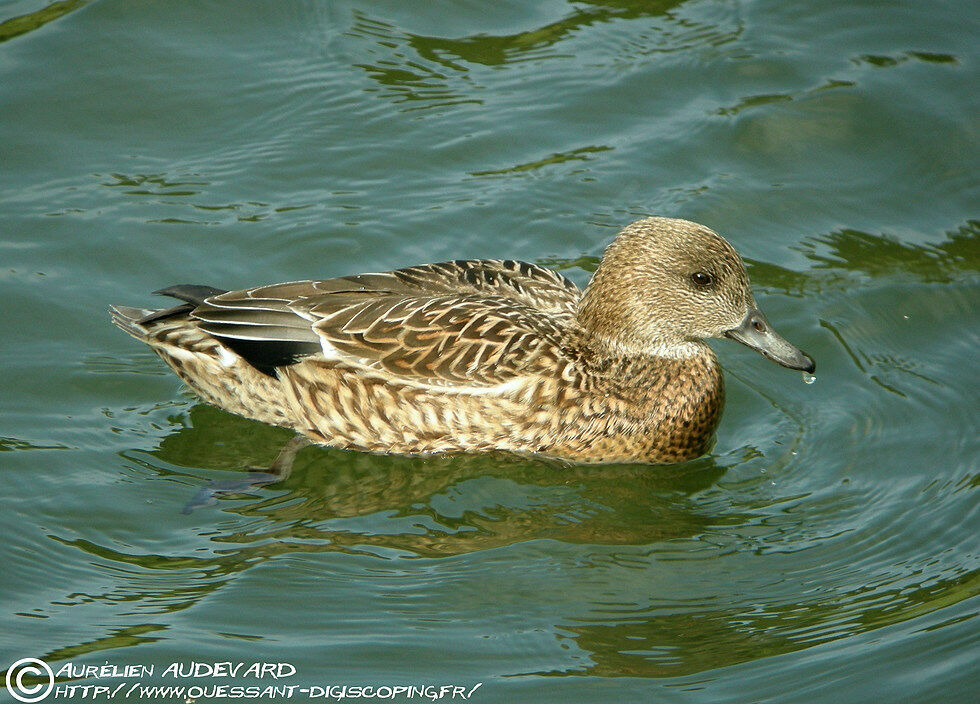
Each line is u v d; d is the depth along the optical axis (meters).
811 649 10.52
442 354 12.86
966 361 14.16
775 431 13.61
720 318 13.03
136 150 16.42
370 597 11.10
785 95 17.48
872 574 11.45
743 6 19.12
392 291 13.31
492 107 17.25
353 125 16.91
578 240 15.45
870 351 14.41
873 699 9.95
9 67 17.36
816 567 11.58
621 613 10.99
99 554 11.56
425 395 12.86
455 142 16.72
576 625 10.83
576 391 13.00
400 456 13.26
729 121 17.09
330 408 13.09
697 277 12.97
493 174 16.30
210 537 11.85
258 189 15.97
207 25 18.41
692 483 13.05
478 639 10.64
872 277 15.23
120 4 18.50
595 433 13.14
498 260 14.68
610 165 16.42
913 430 13.30
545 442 13.10
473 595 11.17
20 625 10.65
